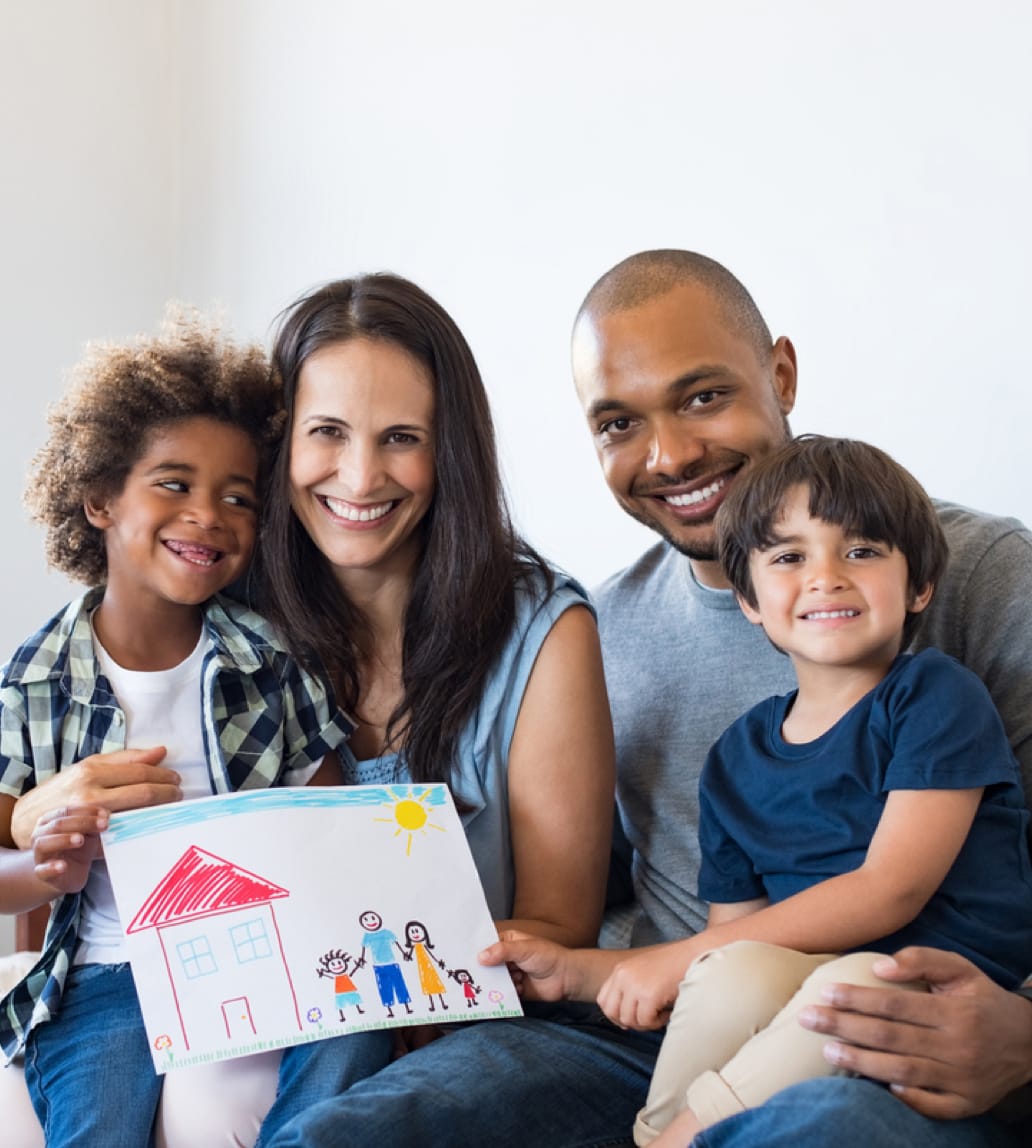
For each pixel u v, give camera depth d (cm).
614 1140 115
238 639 141
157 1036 113
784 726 132
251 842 123
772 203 204
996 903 116
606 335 151
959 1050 98
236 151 281
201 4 286
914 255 188
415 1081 109
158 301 287
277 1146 102
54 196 270
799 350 201
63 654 137
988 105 180
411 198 254
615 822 162
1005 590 135
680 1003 111
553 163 233
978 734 118
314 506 141
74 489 138
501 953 123
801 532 126
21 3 266
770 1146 93
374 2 260
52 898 125
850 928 113
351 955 119
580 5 229
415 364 138
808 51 200
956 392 183
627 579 165
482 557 141
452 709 139
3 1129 125
